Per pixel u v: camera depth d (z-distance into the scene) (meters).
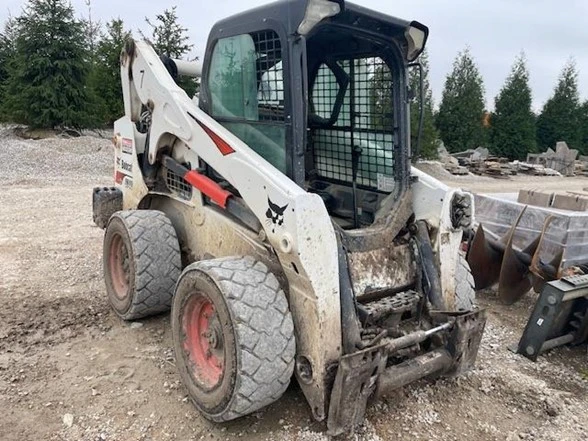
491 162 23.77
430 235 3.25
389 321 2.94
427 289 3.10
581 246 4.62
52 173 12.22
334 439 2.71
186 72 4.52
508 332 4.17
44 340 3.65
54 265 5.20
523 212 4.77
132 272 3.66
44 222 7.00
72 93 17.09
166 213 4.12
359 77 3.39
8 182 10.63
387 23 2.88
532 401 3.18
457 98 32.78
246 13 2.95
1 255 5.47
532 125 35.41
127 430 2.74
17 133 17.12
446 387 3.27
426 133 21.88
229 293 2.56
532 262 4.32
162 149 3.85
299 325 2.67
